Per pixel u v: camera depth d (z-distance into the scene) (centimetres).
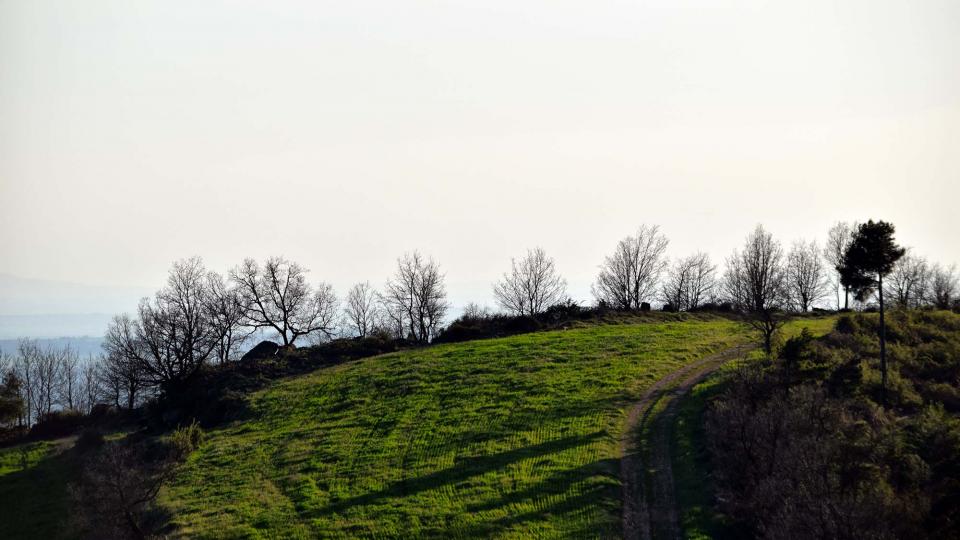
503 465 5484
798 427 4475
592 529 4434
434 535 4584
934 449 4450
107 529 5306
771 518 3847
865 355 6975
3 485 7075
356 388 7938
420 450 6038
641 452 5488
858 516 3491
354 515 5016
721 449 4881
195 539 4938
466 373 7900
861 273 6322
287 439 6819
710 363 7612
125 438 7806
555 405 6619
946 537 3672
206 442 7112
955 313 8719
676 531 4397
